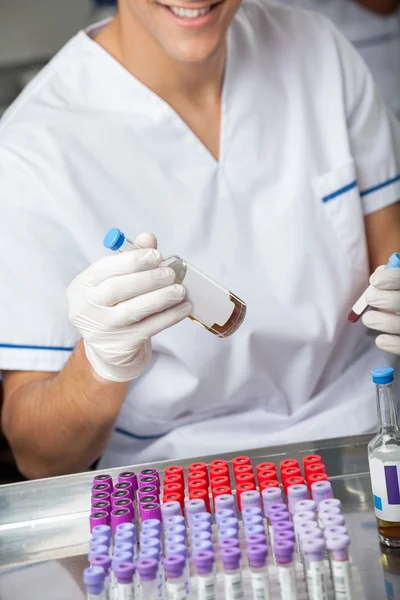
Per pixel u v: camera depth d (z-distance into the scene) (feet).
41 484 5.00
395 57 11.16
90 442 5.96
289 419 6.37
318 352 6.28
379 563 3.99
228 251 6.13
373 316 5.35
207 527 4.12
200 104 6.26
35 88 6.53
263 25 6.72
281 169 6.40
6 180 5.99
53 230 5.97
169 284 4.69
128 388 5.83
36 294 5.91
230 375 6.13
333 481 4.91
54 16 14.01
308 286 6.24
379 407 4.21
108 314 4.76
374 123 6.85
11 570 4.36
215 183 6.19
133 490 4.77
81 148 6.08
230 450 6.21
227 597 3.79
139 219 6.04
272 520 4.09
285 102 6.53
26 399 5.94
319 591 3.69
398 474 4.05
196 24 5.56
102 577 3.70
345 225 6.41
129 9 6.00
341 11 10.97
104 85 6.32
